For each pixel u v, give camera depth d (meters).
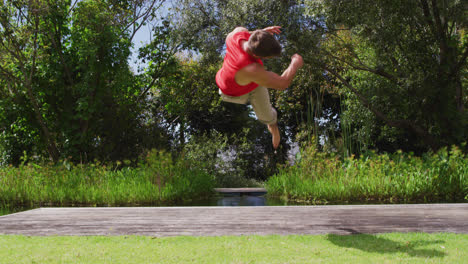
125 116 10.54
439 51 9.40
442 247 2.81
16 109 9.40
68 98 9.67
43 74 9.33
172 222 3.52
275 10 9.45
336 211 3.64
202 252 2.71
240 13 9.62
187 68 13.48
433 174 5.46
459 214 3.55
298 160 6.73
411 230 3.43
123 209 3.73
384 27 8.75
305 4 9.32
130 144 10.59
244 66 1.99
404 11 8.71
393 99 9.15
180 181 5.91
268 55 1.95
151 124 11.59
